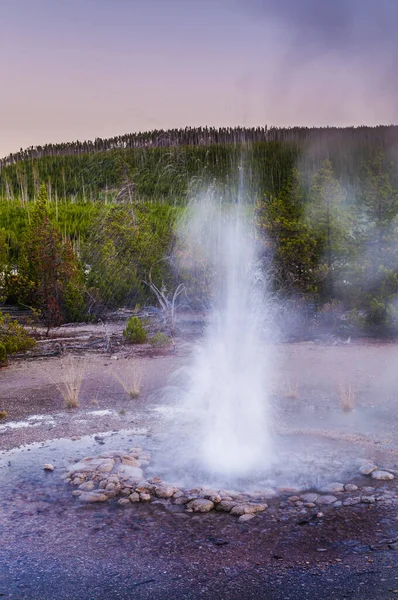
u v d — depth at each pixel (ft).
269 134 293.64
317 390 35.88
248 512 19.49
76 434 28.58
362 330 56.59
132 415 31.60
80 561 16.60
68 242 77.97
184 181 195.93
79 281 76.43
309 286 60.64
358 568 15.74
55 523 19.11
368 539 17.47
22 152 304.91
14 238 102.53
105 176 243.60
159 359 45.85
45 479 22.94
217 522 19.02
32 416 31.83
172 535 18.15
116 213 92.73
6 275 80.84
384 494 20.79
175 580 15.46
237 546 17.34
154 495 21.31
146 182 194.59
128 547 17.40
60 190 237.45
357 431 28.04
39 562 16.57
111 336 57.41
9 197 204.44
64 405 33.91
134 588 15.10
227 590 14.87
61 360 46.73
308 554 16.69
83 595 14.80
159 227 92.07
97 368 43.42
